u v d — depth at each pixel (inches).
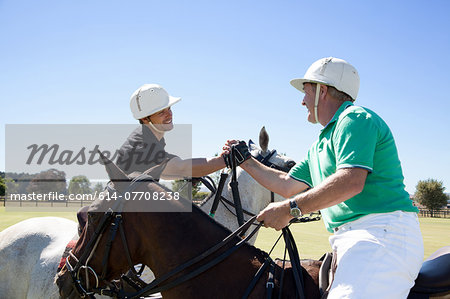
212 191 171.5
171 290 95.0
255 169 116.7
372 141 85.8
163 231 97.4
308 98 103.0
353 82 98.6
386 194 88.4
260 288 92.3
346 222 91.9
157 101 128.6
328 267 93.0
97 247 96.9
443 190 2151.8
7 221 744.3
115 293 97.5
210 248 96.1
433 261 92.0
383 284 81.6
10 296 157.3
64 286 100.7
